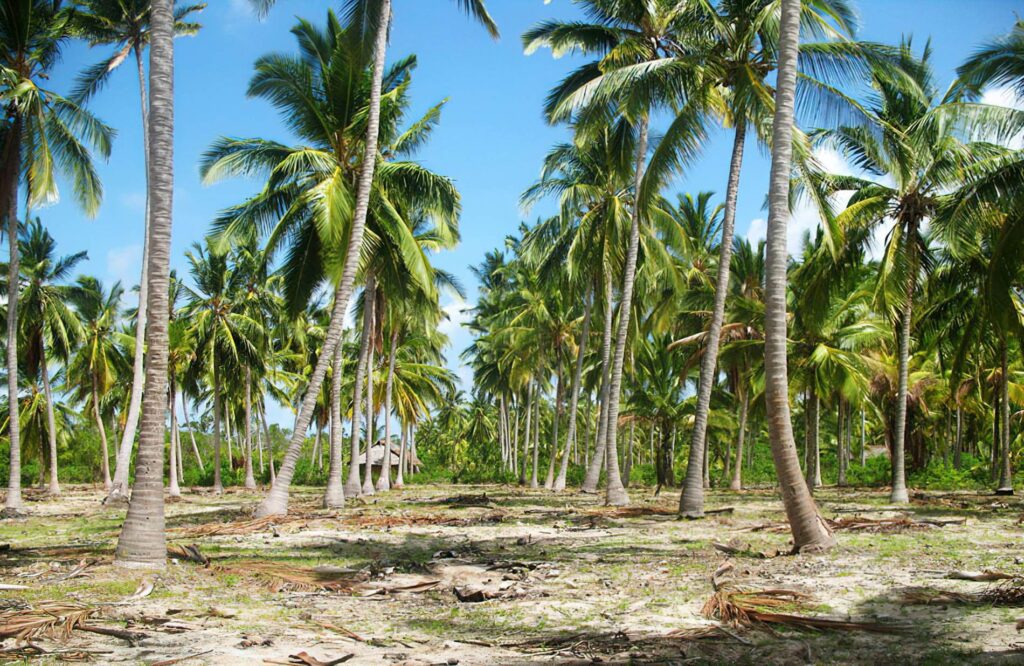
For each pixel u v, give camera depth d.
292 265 21.73
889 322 28.81
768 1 16.78
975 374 33.41
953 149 19.86
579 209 27.97
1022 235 17.34
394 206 23.05
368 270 24.67
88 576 9.67
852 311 31.55
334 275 19.72
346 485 30.08
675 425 42.84
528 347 40.44
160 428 10.62
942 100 20.94
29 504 29.86
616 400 24.27
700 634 7.16
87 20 24.88
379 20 19.02
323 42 21.56
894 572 10.19
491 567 11.34
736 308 32.47
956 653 6.27
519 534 16.36
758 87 16.45
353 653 6.54
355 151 21.86
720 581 9.88
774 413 12.53
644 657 6.41
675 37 20.20
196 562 11.25
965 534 14.76
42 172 21.78
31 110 21.17
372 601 9.19
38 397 44.19
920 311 28.73
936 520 17.50
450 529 17.53
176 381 36.34
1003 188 17.23
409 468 58.88
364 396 45.66
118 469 27.77
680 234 25.52
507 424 56.97
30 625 7.10
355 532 16.92
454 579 10.49
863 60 16.05
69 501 32.12
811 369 31.20
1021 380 38.31
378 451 57.34
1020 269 21.72
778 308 12.49
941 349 30.69
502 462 53.22
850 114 15.97
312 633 7.37
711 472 54.66
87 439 55.31
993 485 34.38
